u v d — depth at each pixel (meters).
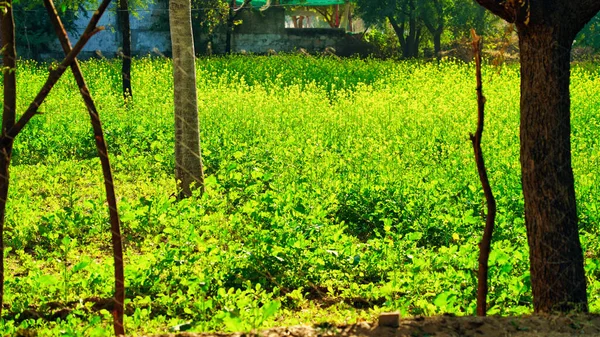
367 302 7.98
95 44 37.66
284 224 9.64
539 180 6.17
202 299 7.30
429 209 11.34
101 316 7.37
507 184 12.78
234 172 13.60
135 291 7.95
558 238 6.16
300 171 14.11
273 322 7.04
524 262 8.62
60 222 10.35
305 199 11.43
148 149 17.05
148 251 9.58
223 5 38.69
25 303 7.51
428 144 16.72
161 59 32.03
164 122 18.30
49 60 35.28
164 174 14.13
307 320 7.25
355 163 14.70
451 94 24.11
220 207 11.27
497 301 7.46
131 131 17.66
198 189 11.95
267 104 20.73
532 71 6.14
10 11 5.81
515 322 5.46
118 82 26.42
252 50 41.00
